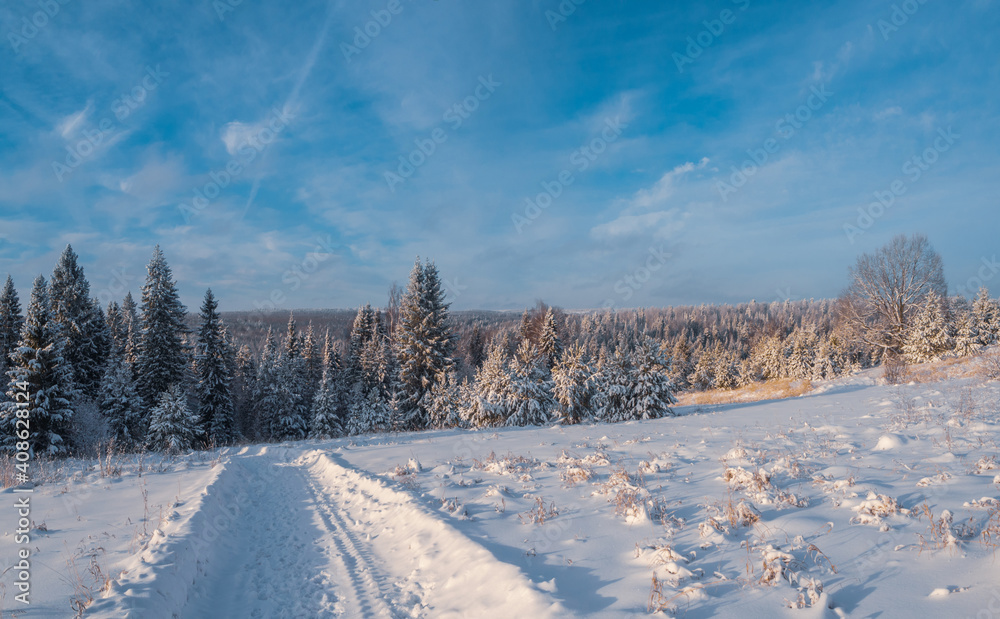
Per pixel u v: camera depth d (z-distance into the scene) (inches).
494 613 159.6
